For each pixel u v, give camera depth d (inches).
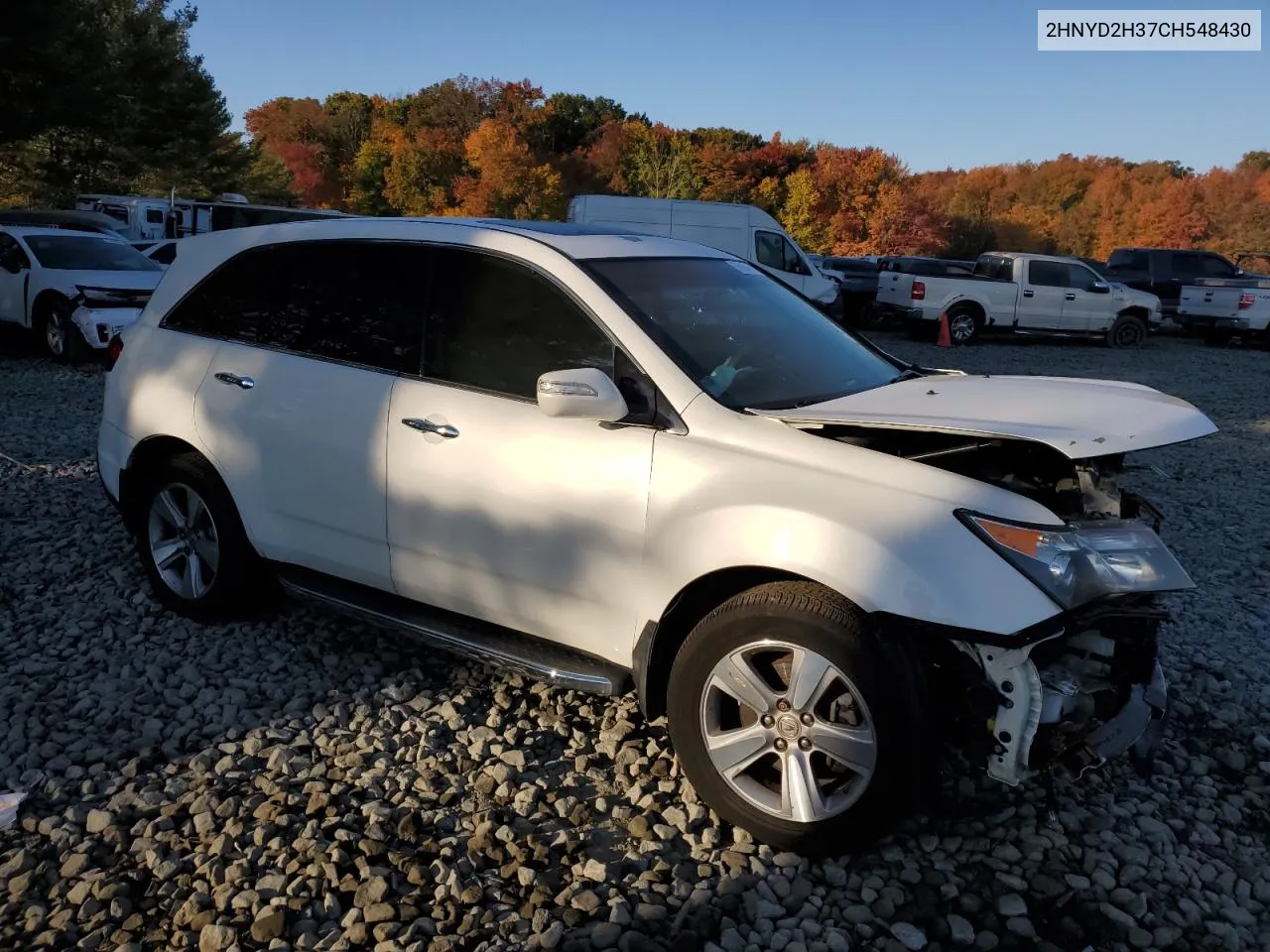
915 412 118.2
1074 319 842.2
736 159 3257.9
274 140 3786.9
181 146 1637.6
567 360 132.6
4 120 924.6
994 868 117.0
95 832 119.6
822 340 153.2
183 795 127.2
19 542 217.0
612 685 127.6
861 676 107.6
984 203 3690.9
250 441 160.6
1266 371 689.6
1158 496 308.3
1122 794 133.0
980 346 848.3
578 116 4057.6
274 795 127.0
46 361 497.4
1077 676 119.5
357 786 129.7
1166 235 3134.8
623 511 123.4
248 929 104.6
